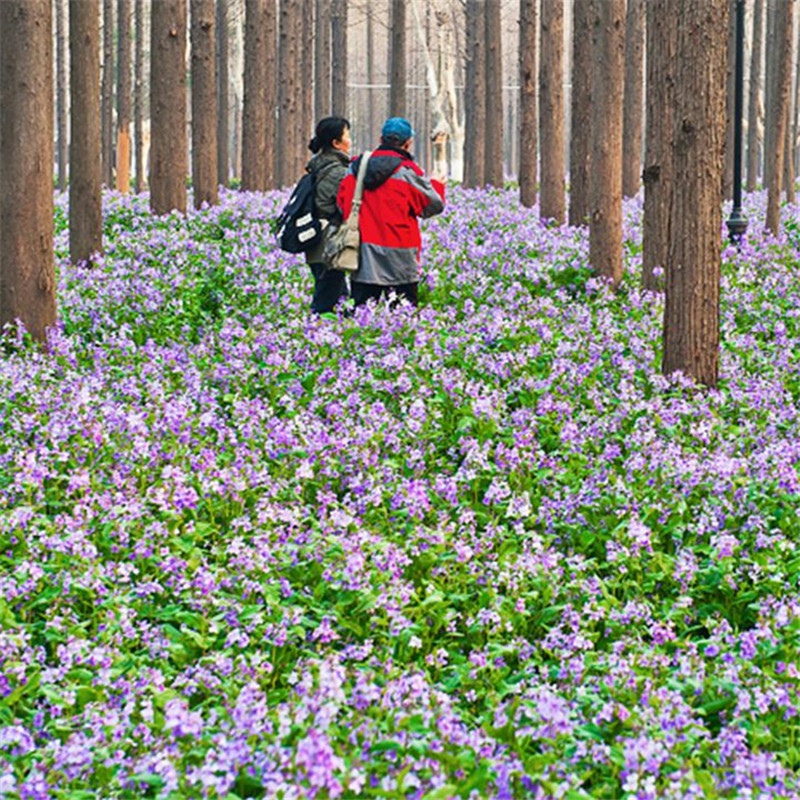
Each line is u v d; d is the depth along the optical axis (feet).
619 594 33.94
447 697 25.23
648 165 72.84
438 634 31.37
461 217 106.01
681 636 31.22
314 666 26.48
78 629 29.40
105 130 234.38
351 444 41.32
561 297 69.82
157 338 62.80
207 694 27.14
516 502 36.09
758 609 31.37
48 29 59.16
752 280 79.46
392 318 55.77
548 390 49.08
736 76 96.99
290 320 59.82
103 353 54.85
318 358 52.37
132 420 41.81
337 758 20.57
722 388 52.13
